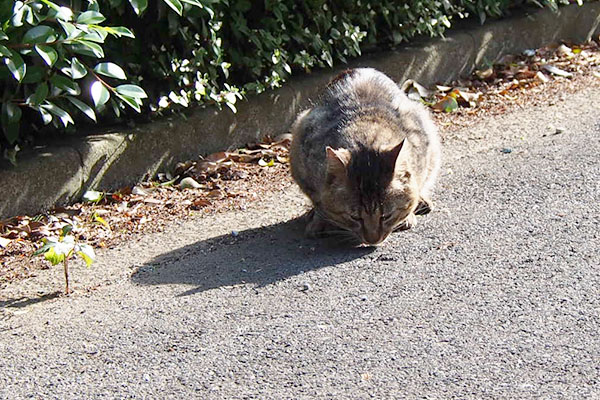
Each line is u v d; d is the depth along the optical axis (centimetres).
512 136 910
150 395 477
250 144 914
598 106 982
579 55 1188
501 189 759
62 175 771
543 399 451
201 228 732
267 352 512
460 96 1031
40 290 630
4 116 733
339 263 636
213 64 865
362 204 646
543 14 1209
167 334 543
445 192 767
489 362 487
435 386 468
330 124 712
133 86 684
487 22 1169
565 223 674
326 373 487
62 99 789
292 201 780
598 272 589
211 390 477
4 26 641
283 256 660
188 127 859
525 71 1113
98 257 684
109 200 796
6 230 727
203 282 620
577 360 484
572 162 805
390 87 770
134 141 820
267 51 925
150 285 623
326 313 556
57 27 732
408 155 679
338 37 985
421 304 560
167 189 822
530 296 561
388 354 502
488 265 612
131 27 830
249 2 902
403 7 1060
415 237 674
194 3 743
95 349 530
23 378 504
